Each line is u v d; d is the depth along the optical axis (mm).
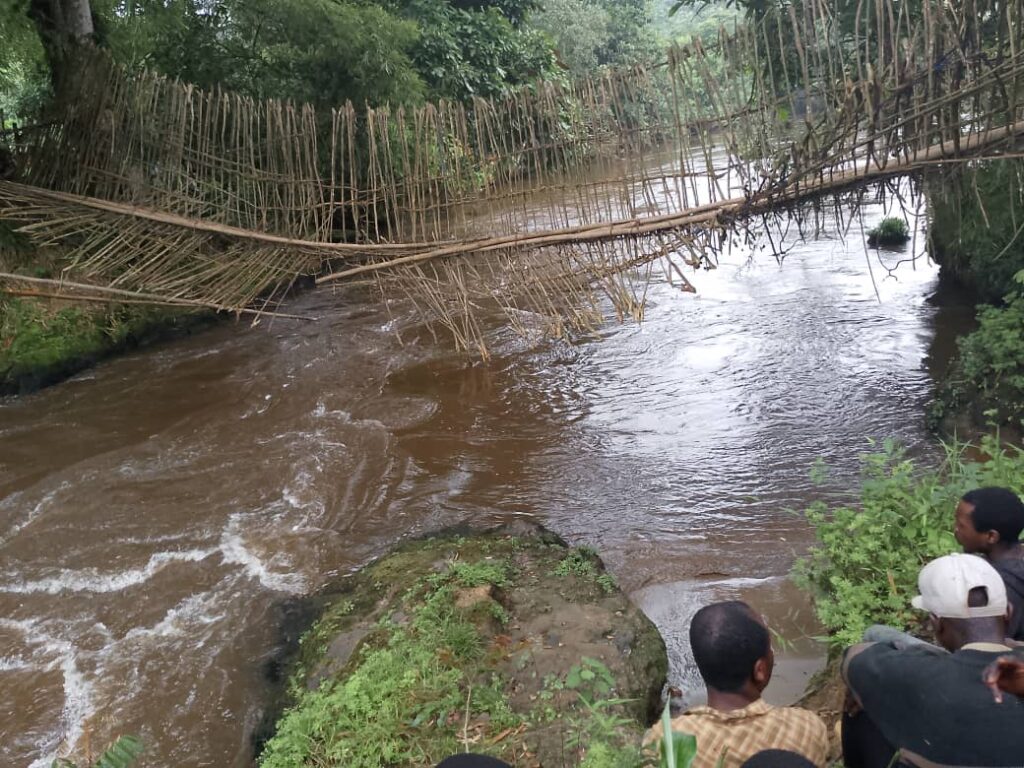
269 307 10445
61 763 3143
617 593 4293
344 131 10570
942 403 6219
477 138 5957
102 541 5516
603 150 5328
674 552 5035
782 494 5621
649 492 5820
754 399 7141
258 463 6508
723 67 4809
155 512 5852
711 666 1934
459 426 7070
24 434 7148
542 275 5668
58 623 4727
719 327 8961
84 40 8102
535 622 4020
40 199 7230
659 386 7609
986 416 5793
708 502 5617
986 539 2555
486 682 3566
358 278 7238
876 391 7020
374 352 8875
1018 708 1672
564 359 8438
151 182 7219
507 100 5719
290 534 5516
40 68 8461
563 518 5551
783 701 3639
